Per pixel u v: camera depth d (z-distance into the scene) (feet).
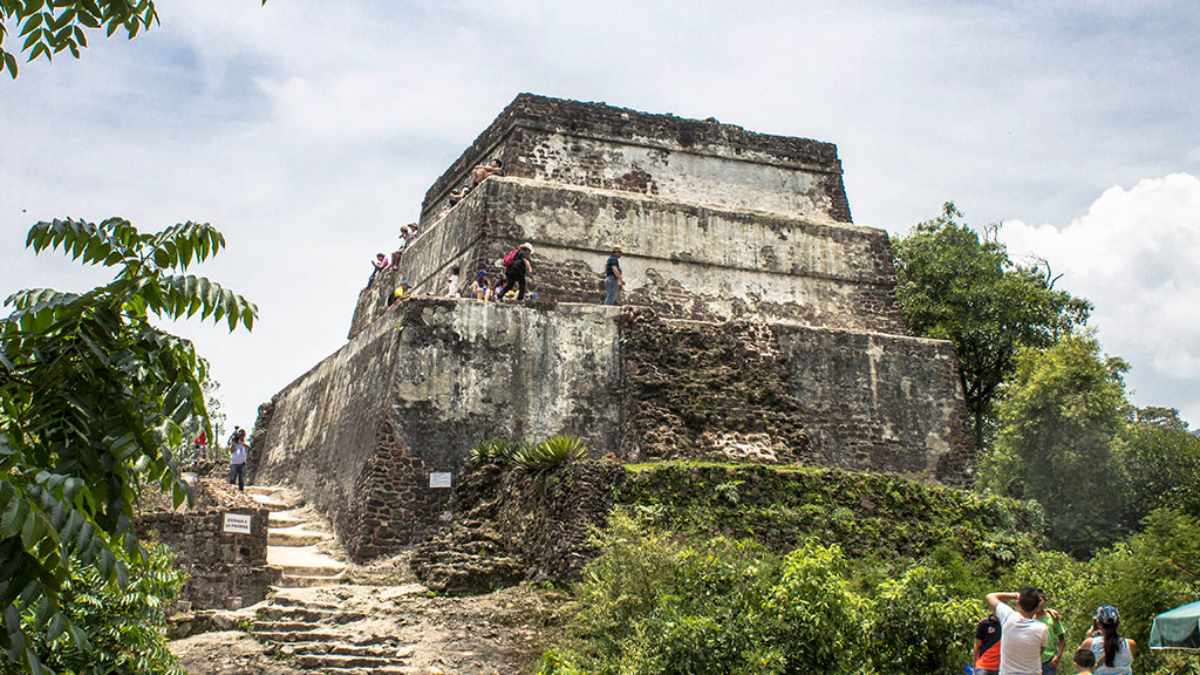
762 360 73.77
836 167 93.76
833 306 86.74
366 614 46.88
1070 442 74.33
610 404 69.77
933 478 76.59
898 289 108.78
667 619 39.68
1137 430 74.74
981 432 107.76
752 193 90.33
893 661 40.47
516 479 57.93
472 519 58.75
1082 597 48.44
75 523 17.48
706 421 69.21
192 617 45.42
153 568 34.63
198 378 22.21
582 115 87.10
